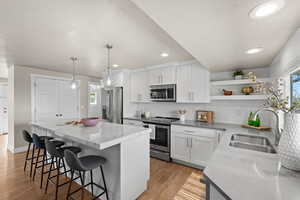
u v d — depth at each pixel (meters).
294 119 0.96
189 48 1.75
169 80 3.41
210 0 0.89
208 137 2.64
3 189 2.11
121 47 2.25
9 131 3.75
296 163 0.92
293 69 1.48
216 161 1.10
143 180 2.07
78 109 4.76
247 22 1.16
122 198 1.73
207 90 2.96
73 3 1.21
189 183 2.31
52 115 4.13
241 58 2.18
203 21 1.15
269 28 1.26
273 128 2.19
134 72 4.09
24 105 3.63
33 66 3.60
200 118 3.25
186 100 3.20
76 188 2.16
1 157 3.24
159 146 3.24
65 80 4.44
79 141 1.69
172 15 1.06
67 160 1.56
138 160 1.98
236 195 0.68
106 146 1.53
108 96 4.24
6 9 1.28
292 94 1.65
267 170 0.95
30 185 2.21
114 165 1.78
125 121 3.87
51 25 1.58
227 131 2.26
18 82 3.53
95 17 1.42
